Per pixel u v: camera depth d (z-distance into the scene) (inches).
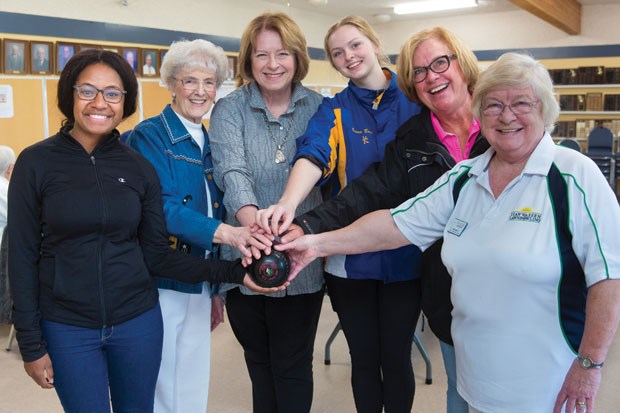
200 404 82.4
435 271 68.8
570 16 355.3
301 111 80.0
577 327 51.4
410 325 77.2
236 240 67.1
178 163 73.1
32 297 58.4
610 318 48.6
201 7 304.0
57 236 58.2
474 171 57.2
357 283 77.2
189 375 80.7
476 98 54.8
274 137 77.7
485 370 54.7
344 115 76.4
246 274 67.9
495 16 407.8
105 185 59.9
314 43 385.4
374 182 71.2
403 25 437.1
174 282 74.4
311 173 71.7
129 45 259.9
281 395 83.1
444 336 69.2
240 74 79.4
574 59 388.2
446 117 70.1
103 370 62.1
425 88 68.6
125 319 61.8
